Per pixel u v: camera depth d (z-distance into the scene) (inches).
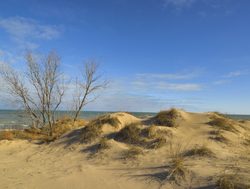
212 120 519.8
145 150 430.0
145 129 487.2
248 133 511.2
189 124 506.9
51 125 663.8
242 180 260.1
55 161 444.5
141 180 304.7
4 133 634.2
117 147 451.2
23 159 475.2
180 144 434.9
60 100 681.0
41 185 319.9
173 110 541.6
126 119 561.6
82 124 717.9
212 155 375.6
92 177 329.4
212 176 280.7
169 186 283.1
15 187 320.8
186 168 307.7
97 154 447.8
